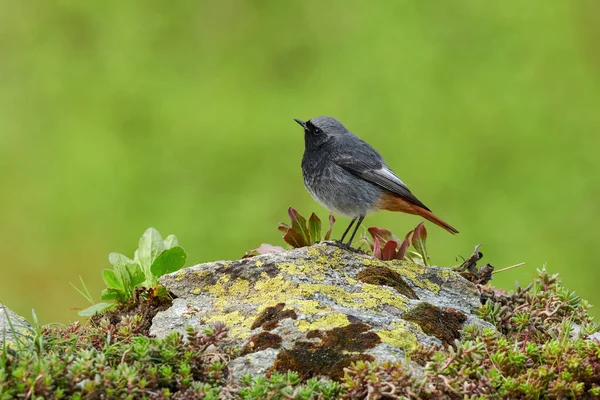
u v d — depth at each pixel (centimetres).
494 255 1474
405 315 652
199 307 677
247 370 570
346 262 730
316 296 661
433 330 639
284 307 630
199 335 590
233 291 691
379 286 690
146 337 612
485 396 530
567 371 562
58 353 585
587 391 563
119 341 633
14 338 600
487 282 815
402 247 798
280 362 572
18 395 502
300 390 518
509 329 698
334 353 577
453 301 721
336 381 559
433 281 740
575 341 607
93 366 536
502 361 568
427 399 530
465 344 564
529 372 558
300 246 824
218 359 577
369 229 847
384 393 518
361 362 530
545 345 598
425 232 819
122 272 737
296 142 1697
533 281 785
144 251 787
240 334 612
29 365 526
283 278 688
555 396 548
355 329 596
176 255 753
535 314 720
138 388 525
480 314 699
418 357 574
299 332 596
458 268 821
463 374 543
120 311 726
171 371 546
